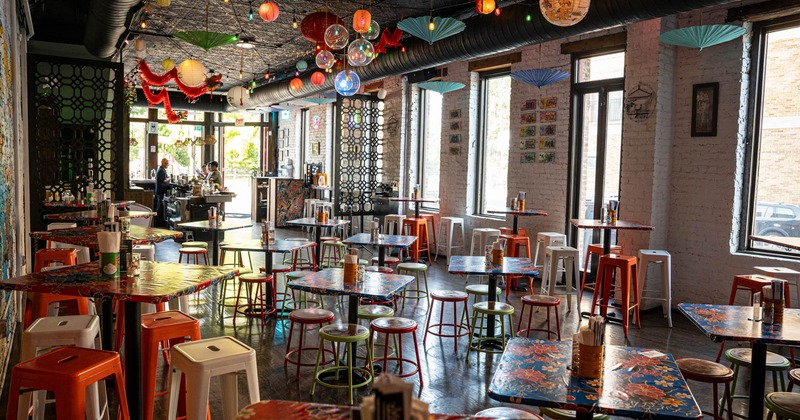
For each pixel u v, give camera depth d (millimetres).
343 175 13414
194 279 3014
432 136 11281
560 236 7645
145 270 3246
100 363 2605
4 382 4195
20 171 6223
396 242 6145
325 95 12383
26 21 6961
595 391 2035
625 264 5887
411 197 10883
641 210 6996
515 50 8984
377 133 12508
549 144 8516
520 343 2609
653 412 1869
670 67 6879
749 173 6438
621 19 5223
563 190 8352
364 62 4633
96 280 2939
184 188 13562
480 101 10016
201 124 17766
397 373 4570
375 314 4449
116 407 3850
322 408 1685
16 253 5902
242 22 8617
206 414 2623
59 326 3113
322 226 7461
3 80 4773
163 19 8469
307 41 9789
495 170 9852
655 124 6816
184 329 3279
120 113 7668
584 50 7930
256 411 1655
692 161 6824
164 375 4480
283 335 5562
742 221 6527
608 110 7855
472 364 4867
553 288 6668
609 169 7879
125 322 3082
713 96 6570
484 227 9664
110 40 7117
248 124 17281
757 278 5281
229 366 2684
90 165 9992
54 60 7379
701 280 6773
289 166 16250
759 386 3168
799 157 6078
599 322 2156
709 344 5586
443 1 7230
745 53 6332
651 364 2354
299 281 4070
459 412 3910
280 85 12164
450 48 7027
